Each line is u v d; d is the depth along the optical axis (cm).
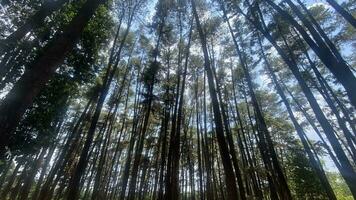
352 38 1318
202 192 2138
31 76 329
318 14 1304
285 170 2070
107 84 1484
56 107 1117
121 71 2441
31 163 1758
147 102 1986
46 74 345
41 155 1764
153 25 2025
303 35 646
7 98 305
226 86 2212
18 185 1750
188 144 2766
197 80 2389
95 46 1251
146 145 2308
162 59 2170
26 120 945
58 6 665
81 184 1797
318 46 606
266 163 1539
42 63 347
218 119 913
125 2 1750
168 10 1964
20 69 904
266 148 1576
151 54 2128
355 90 514
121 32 2086
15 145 874
